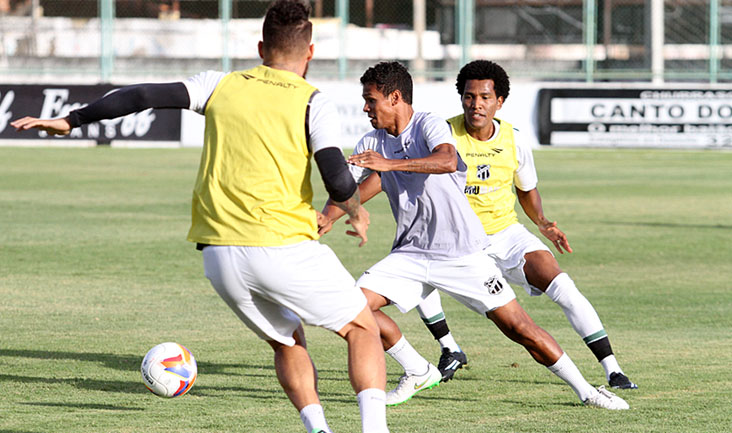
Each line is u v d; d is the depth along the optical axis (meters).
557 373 17.88
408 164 15.49
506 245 20.09
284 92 13.63
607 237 41.47
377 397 13.88
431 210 17.97
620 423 16.72
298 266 13.56
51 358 21.30
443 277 18.08
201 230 13.76
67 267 33.25
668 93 84.00
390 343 18.12
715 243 39.91
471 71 19.20
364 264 34.72
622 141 84.38
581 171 72.12
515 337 17.94
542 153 86.75
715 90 83.56
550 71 96.06
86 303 27.52
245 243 13.45
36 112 86.12
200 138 87.56
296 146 13.46
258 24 95.81
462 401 18.41
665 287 30.81
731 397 18.45
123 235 40.62
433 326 20.22
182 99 13.80
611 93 84.31
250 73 13.99
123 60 95.44
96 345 22.59
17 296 28.34
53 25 100.38
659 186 62.16
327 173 13.38
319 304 13.80
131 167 71.19
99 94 85.44
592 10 91.75
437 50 98.56
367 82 17.28
